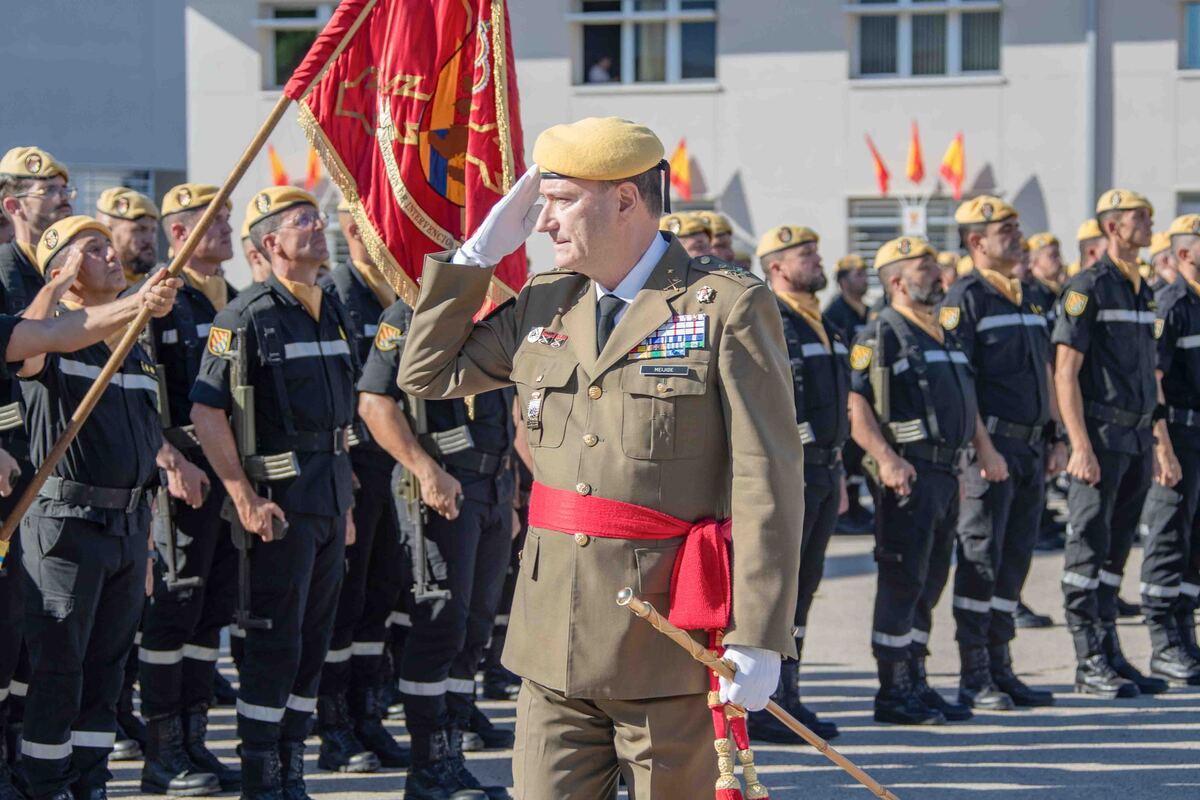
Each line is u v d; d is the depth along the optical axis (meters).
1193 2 21.61
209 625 7.71
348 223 8.55
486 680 9.55
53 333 5.48
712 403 4.16
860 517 16.84
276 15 23.06
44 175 6.92
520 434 9.16
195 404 6.79
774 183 22.58
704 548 4.11
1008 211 9.59
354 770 7.85
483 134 5.65
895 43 22.61
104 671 6.55
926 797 7.39
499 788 7.29
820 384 8.65
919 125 22.28
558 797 4.28
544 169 4.24
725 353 4.12
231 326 6.84
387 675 9.05
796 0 22.39
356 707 8.11
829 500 8.66
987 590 9.23
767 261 8.84
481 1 5.70
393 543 8.12
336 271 8.69
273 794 6.82
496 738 8.39
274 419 6.90
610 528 4.15
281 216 6.98
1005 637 9.50
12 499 6.32
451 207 5.74
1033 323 9.59
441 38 5.71
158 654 7.36
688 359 4.14
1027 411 9.45
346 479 7.09
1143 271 14.48
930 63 22.52
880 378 8.81
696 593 4.07
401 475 7.10
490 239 4.48
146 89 25.95
